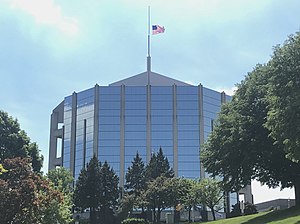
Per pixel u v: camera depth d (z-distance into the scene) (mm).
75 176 103188
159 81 109875
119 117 103562
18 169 25281
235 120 40781
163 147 101812
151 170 80375
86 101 106938
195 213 88625
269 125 30000
